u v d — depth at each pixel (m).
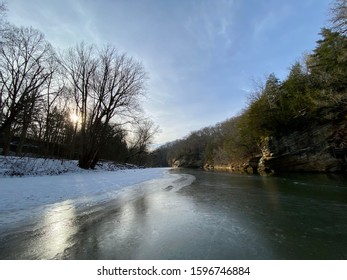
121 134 41.41
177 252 4.89
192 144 105.31
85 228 6.49
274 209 8.64
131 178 21.33
